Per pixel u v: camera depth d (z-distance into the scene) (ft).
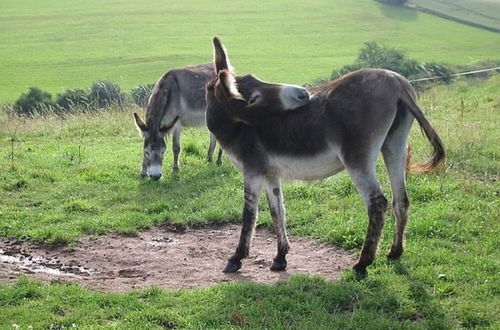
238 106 22.54
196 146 40.78
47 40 166.20
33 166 36.91
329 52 142.31
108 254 25.73
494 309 19.26
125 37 168.55
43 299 21.11
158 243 26.78
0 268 24.25
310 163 21.97
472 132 37.01
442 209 26.58
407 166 22.95
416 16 178.40
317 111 21.57
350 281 21.43
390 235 24.70
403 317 19.27
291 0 215.10
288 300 20.10
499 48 135.74
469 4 185.98
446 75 80.43
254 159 23.04
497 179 30.60
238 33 169.89
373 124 20.68
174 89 38.42
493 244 23.54
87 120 51.78
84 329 18.92
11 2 222.48
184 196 31.65
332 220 26.91
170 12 203.10
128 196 32.01
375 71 21.30
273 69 125.39
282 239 23.47
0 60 143.74
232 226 28.37
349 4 200.13
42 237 27.09
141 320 19.53
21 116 59.62
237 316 19.31
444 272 21.53
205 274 23.53
